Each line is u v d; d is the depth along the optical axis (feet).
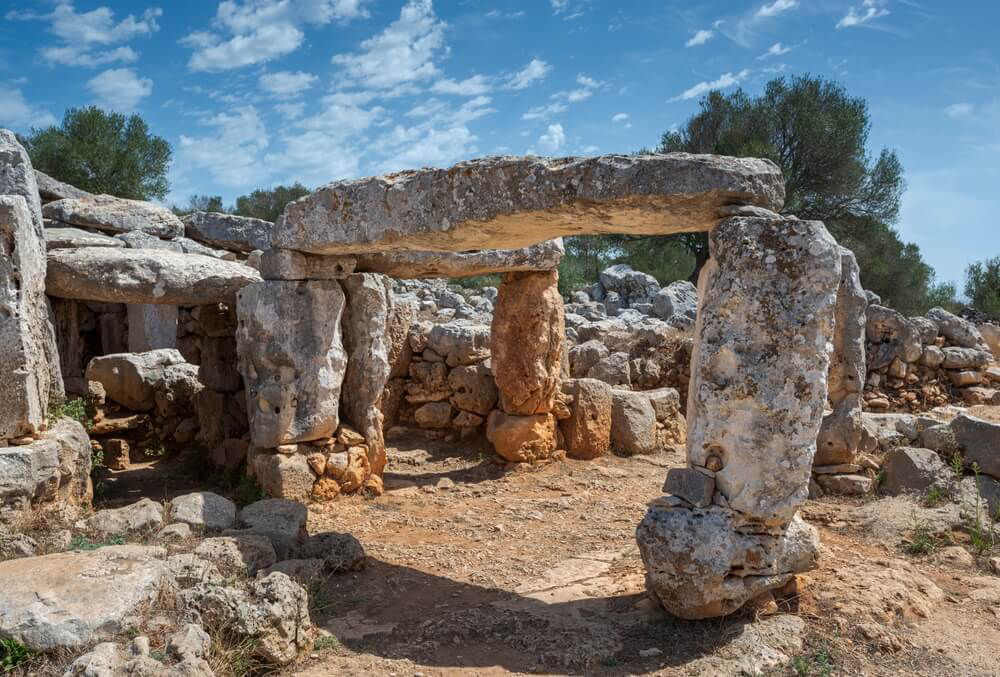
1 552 16.55
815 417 14.64
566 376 35.06
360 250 22.71
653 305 57.00
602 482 28.96
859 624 15.48
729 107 75.15
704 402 15.01
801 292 14.40
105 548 15.78
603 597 17.78
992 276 80.28
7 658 12.48
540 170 16.94
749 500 14.75
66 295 24.90
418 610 17.37
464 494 27.58
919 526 21.17
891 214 73.51
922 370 40.50
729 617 15.62
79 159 71.20
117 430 30.48
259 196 128.26
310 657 14.84
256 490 24.82
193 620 13.71
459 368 34.19
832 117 70.18
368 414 26.71
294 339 24.49
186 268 25.80
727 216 15.52
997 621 16.24
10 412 19.35
